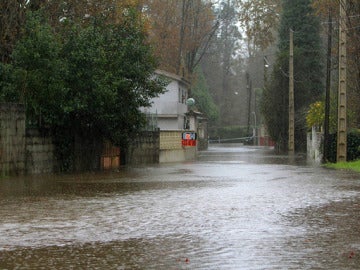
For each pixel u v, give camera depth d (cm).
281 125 7206
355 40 3800
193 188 2158
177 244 1113
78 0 3984
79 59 3053
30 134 2895
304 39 7219
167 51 8025
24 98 2919
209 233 1223
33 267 937
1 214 1490
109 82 3262
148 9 7969
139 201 1758
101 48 3161
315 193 1967
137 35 3622
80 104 3052
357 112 4266
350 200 1770
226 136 13562
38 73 2908
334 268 923
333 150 4034
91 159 3509
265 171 3169
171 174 2956
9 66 2941
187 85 6794
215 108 11350
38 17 3055
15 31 3425
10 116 2694
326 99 4084
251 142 11519
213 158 5119
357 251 1046
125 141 3700
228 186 2233
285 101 7144
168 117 6197
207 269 920
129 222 1366
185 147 5069
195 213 1505
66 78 3028
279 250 1055
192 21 8150
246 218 1420
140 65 3550
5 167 2680
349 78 4109
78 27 3269
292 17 7256
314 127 5081
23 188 2173
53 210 1562
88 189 2133
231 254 1024
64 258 999
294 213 1502
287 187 2183
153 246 1096
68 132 3231
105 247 1088
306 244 1108
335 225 1319
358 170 3186
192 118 6856
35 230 1261
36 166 2958
